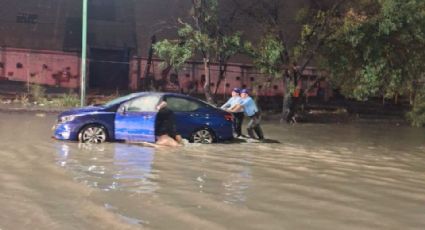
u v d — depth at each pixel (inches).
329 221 242.8
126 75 1320.1
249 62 1365.7
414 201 293.1
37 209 246.5
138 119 519.8
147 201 269.1
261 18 1046.4
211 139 553.0
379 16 937.5
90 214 240.7
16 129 601.0
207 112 554.6
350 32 937.5
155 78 1325.0
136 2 1343.5
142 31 1336.1
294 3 1160.8
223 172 365.1
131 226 223.9
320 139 666.2
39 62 1268.5
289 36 1136.2
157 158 419.5
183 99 548.1
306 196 295.1
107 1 1331.2
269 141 602.9
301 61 1071.6
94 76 1298.0
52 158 397.1
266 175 359.6
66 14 1302.9
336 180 350.9
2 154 408.8
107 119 516.1
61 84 1279.5
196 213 248.8
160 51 979.3
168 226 225.9
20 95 1099.9
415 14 909.8
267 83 1104.2
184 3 1347.2
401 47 991.6
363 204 280.1
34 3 1280.8
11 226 219.5
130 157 419.2
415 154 535.5
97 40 1302.9
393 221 246.5
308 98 1369.3
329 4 1013.2
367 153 527.5
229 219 240.4
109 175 335.9
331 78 1062.4
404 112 1255.5
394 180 361.7
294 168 397.1
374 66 958.4
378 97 1395.2
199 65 1334.9
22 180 310.8
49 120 738.8
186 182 323.3
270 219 243.0
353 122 1073.5
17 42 1258.0
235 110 603.5
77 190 288.7
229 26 1063.6
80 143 498.9
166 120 523.5
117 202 264.7
